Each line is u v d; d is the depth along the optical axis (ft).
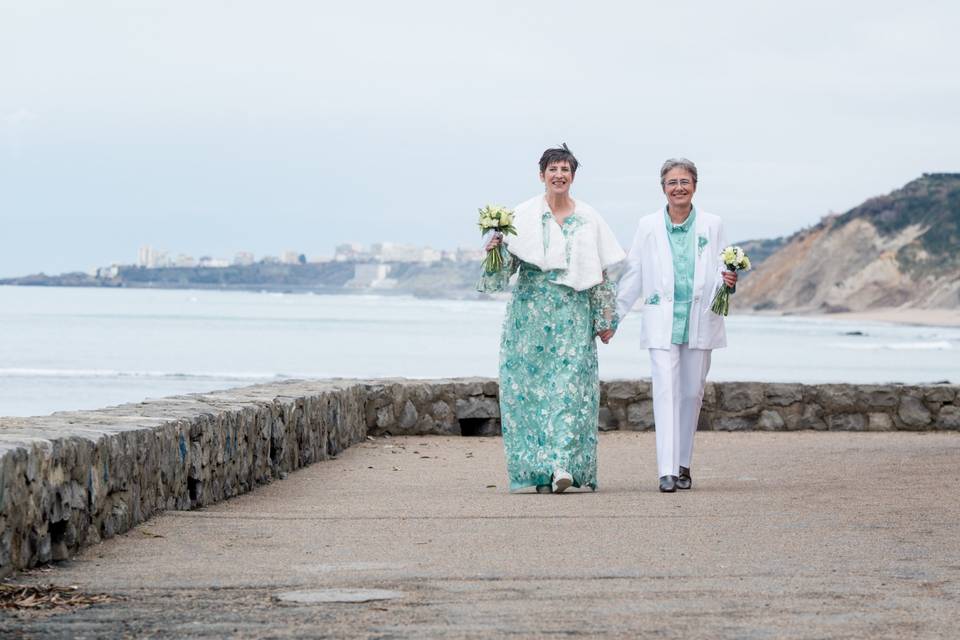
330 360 154.61
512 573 20.03
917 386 55.83
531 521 26.37
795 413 55.47
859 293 541.75
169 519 26.35
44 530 20.84
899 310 521.24
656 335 33.91
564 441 32.99
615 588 18.72
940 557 21.48
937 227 546.67
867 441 50.03
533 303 33.53
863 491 31.96
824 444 48.55
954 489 32.22
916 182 584.81
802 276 571.69
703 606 17.38
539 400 33.45
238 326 299.79
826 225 587.68
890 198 575.38
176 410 30.91
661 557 21.56
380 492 33.35
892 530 24.76
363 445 48.67
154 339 214.48
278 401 37.14
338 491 33.63
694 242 34.14
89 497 22.89
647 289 34.30
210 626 16.26
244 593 18.47
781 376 138.62
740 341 271.49
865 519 26.43
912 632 15.80
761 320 491.31
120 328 266.16
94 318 337.52
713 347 34.17
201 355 161.89
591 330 34.14
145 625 16.37
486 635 15.65
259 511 28.76
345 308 618.44
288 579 19.57
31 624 16.44
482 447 48.60
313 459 41.65
